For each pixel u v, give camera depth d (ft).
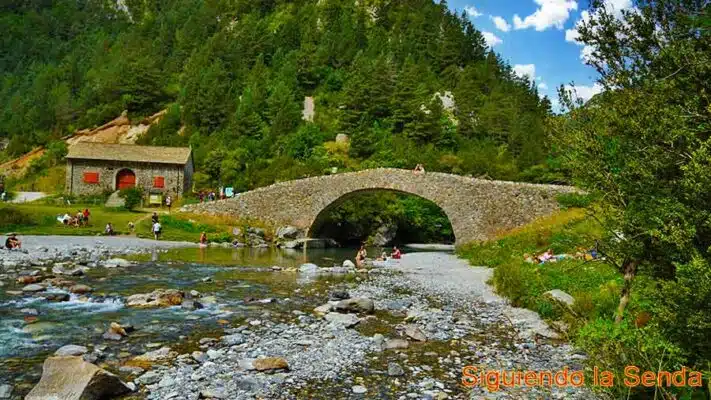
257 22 443.73
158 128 292.40
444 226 212.23
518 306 50.42
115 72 369.50
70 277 58.95
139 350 30.78
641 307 25.85
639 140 22.11
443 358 31.42
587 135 25.11
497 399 24.62
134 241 108.37
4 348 30.07
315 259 105.19
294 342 33.73
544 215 109.81
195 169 231.50
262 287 59.31
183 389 24.07
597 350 23.09
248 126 267.80
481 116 291.17
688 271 17.52
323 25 415.03
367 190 132.98
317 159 231.09
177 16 497.05
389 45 379.14
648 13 21.63
